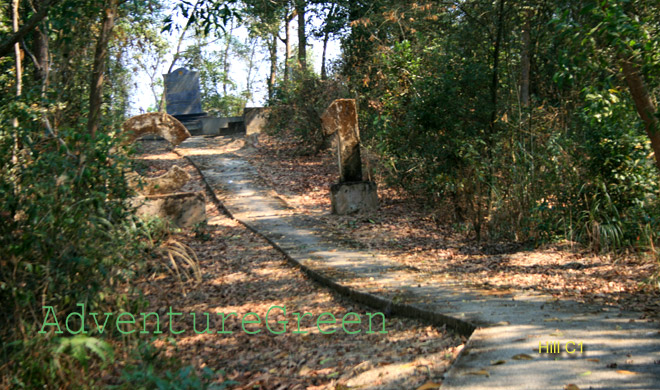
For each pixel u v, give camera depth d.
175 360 5.16
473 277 7.75
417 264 8.83
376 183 15.09
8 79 9.98
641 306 5.66
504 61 13.61
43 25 8.59
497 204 10.77
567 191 10.09
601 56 7.27
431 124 12.77
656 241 8.46
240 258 10.05
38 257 5.00
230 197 15.65
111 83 12.84
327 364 5.22
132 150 7.22
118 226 6.27
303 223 12.62
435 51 14.31
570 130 12.23
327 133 13.64
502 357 4.38
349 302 7.38
